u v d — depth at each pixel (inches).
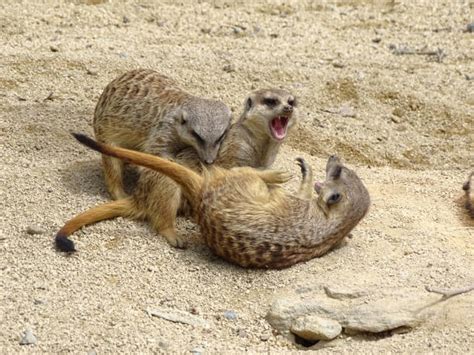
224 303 336.2
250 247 346.0
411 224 388.2
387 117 517.0
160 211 368.2
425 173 455.8
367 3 690.2
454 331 317.4
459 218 401.4
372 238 374.6
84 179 410.3
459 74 565.6
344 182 362.6
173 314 327.3
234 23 636.7
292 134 486.0
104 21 621.6
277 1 682.2
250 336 322.0
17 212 378.0
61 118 470.6
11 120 461.1
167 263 354.9
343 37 623.2
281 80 538.6
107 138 403.9
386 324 319.9
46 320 317.7
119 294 335.3
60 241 352.5
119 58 543.2
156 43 586.9
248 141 399.2
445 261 352.2
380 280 338.3
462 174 455.2
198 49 574.9
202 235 360.8
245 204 350.3
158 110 392.5
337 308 325.7
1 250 354.3
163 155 390.3
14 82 508.7
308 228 351.6
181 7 657.6
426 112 522.6
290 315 325.1
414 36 629.9
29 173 409.4
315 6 679.1
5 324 314.5
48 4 637.3
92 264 349.4
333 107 521.7
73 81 515.8
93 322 318.3
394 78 550.9
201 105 386.9
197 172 388.8
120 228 372.2
